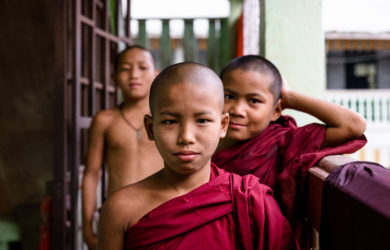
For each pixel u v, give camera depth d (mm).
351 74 11680
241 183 941
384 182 765
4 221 3977
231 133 1204
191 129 834
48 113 3916
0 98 3754
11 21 3352
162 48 4312
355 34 6836
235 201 896
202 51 5750
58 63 2453
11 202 4090
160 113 847
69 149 2953
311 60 1896
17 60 3578
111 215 912
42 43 3516
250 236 887
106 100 2953
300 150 1198
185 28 4270
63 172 2439
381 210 660
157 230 853
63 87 2449
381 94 8055
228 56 4164
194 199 874
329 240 927
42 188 4098
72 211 2449
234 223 892
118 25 3303
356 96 8117
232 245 878
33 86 3754
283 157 1214
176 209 857
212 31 4234
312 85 1896
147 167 2096
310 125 1260
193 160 846
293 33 1889
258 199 911
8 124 3859
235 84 1176
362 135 1271
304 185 1146
